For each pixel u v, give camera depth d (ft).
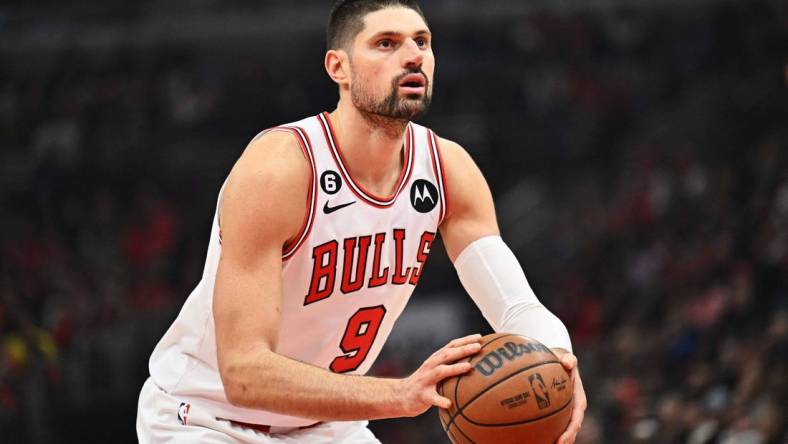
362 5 39.83
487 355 36.24
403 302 43.45
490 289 42.68
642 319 140.67
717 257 135.85
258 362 35.96
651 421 101.65
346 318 41.83
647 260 157.89
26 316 126.41
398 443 142.00
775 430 81.56
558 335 40.70
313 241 39.81
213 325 42.09
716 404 93.91
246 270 37.68
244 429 42.73
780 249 119.34
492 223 43.83
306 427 44.34
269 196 38.34
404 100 39.04
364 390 35.22
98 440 138.51
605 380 130.52
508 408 35.47
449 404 35.32
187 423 42.96
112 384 145.28
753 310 112.16
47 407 124.36
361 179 40.78
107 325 153.89
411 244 42.04
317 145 40.14
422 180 42.34
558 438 36.99
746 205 150.51
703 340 117.39
